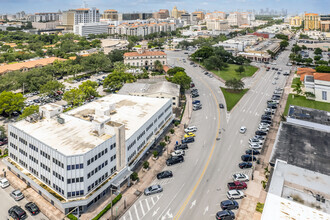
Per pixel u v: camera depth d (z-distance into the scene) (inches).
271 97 7416.3
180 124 5570.9
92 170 3041.3
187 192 3427.7
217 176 3767.2
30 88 7504.9
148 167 3966.5
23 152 3484.3
